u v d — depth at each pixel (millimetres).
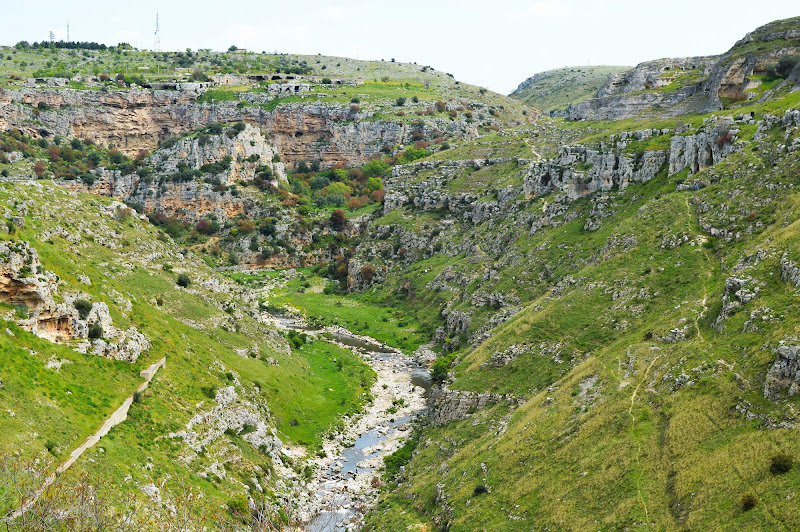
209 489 71812
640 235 104938
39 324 73750
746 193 95875
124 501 59750
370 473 92562
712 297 81812
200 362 94312
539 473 70625
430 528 72688
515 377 94875
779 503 50562
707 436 61031
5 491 49781
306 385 115562
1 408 61188
